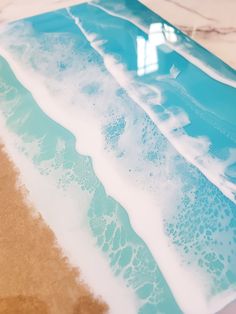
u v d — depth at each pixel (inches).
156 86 28.0
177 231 19.9
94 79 29.2
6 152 25.0
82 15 35.4
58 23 34.8
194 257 18.8
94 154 24.2
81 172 23.3
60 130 25.9
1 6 37.5
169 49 30.8
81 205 21.6
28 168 23.9
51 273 19.1
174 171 22.6
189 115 25.6
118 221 20.7
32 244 20.3
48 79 29.8
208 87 27.3
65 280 18.8
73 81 29.3
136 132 25.1
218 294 17.4
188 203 21.0
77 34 33.4
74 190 22.4
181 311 17.1
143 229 20.2
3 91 29.2
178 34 32.1
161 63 29.7
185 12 35.0
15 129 26.4
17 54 32.3
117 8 35.7
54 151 24.7
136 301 17.6
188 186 21.8
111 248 19.6
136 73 29.1
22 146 25.2
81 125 26.1
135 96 27.4
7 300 18.4
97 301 17.9
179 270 18.4
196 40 31.8
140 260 19.0
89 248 19.8
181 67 29.1
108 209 21.3
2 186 23.0
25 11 36.6
